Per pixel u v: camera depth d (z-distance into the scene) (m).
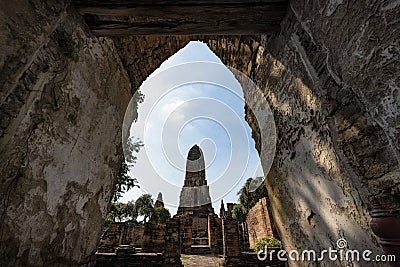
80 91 2.20
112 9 2.07
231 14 2.17
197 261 8.60
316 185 2.06
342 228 1.75
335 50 1.49
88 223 2.60
